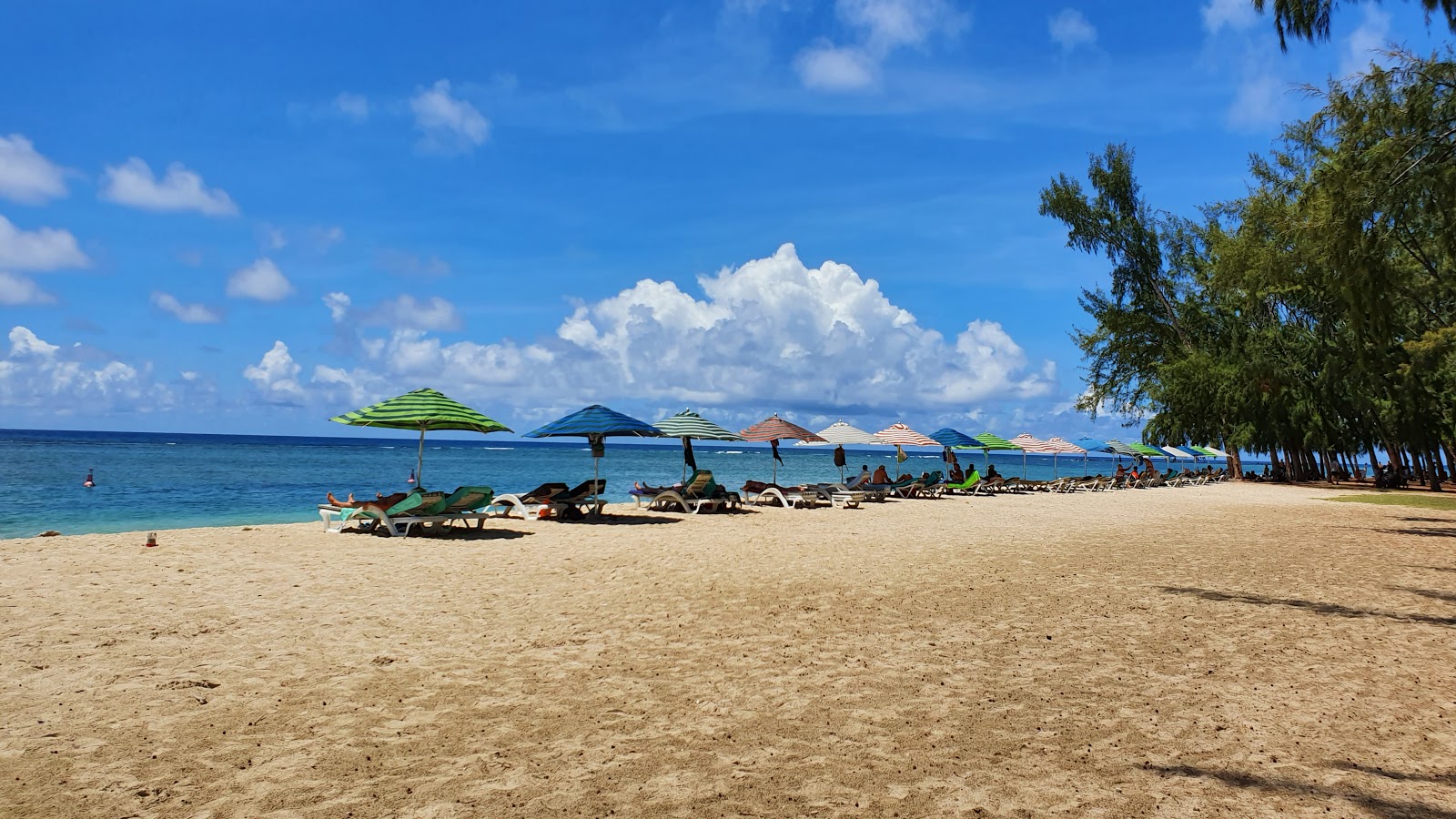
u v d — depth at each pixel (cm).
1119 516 1927
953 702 481
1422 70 1348
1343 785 368
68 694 463
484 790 348
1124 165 4081
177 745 392
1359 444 4369
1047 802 347
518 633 634
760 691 497
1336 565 1119
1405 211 1435
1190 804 347
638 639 623
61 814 318
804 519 1691
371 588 818
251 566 936
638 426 1595
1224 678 542
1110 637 656
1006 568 1018
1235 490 3622
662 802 340
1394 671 568
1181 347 4119
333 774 362
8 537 1477
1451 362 1986
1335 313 3091
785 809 336
